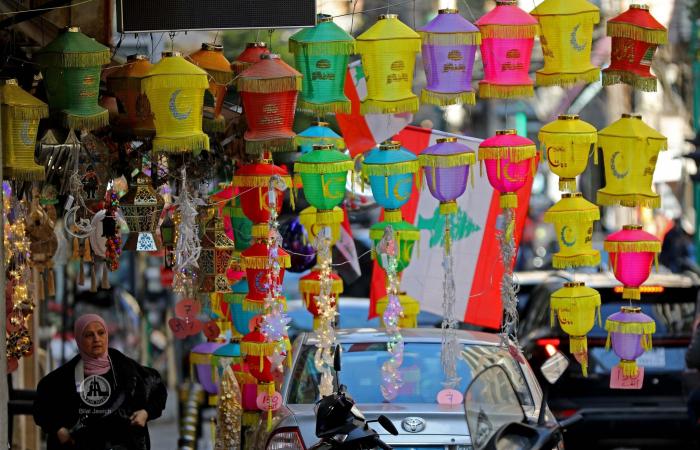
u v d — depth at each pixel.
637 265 20.25
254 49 20.72
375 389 19.36
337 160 19.31
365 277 43.44
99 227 21.06
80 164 20.39
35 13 19.45
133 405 18.22
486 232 24.94
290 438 17.55
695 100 50.56
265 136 18.44
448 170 19.33
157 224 20.44
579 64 18.58
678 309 27.53
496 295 24.89
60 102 18.14
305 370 20.30
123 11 18.64
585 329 20.33
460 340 20.34
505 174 19.03
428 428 17.16
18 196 21.56
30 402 23.62
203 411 41.56
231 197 21.94
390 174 19.58
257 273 20.23
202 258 21.23
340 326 38.12
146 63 20.06
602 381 27.19
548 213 19.80
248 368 21.41
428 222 25.09
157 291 56.56
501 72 18.48
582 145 19.06
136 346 54.06
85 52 17.78
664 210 60.41
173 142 17.72
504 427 14.38
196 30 18.64
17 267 20.56
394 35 18.19
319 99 18.80
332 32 18.48
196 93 17.84
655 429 26.94
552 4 18.41
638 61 19.05
